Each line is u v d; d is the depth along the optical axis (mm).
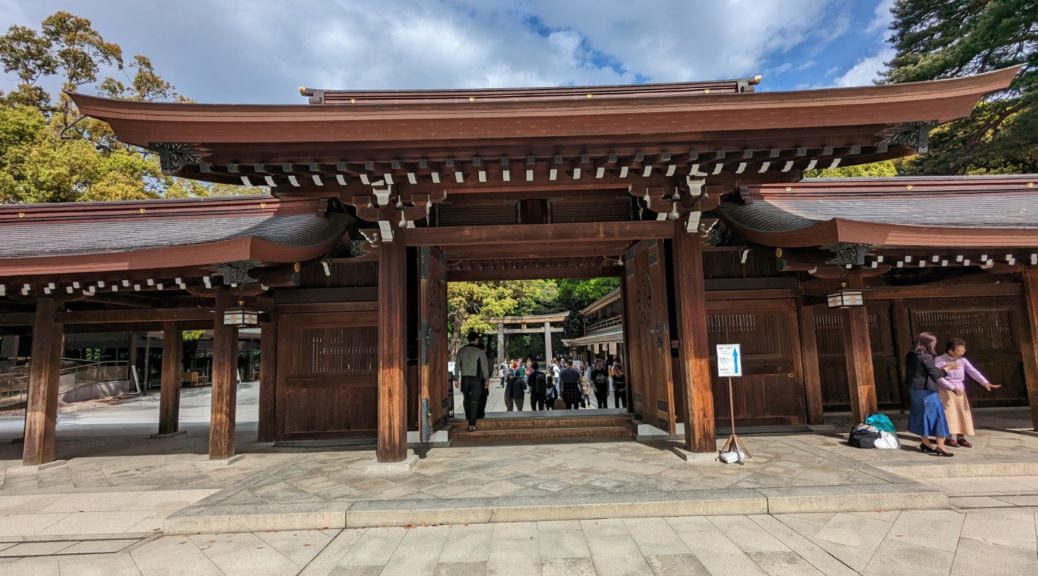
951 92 4555
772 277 7996
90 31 20734
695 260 5941
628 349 8727
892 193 9047
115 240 7133
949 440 6055
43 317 6719
